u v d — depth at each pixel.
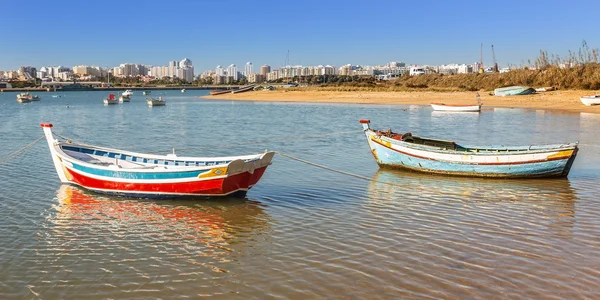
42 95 196.50
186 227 17.03
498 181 23.92
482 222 17.03
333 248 14.64
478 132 47.16
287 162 29.12
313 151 33.91
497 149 26.25
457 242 14.97
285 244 15.09
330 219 17.62
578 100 85.38
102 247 15.03
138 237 15.99
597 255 13.77
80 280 12.64
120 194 21.27
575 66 126.31
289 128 52.09
